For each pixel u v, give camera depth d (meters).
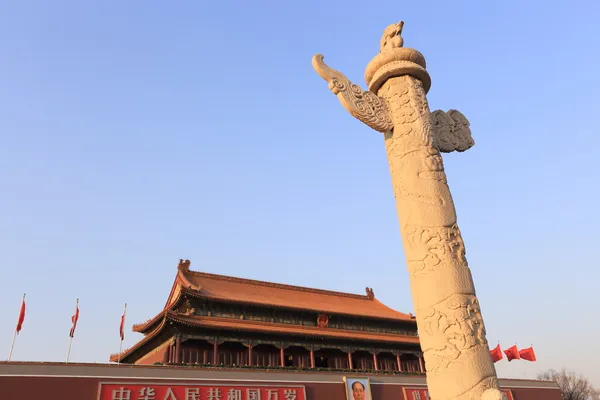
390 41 13.21
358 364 50.53
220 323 42.53
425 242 10.80
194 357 40.78
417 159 11.73
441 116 13.59
